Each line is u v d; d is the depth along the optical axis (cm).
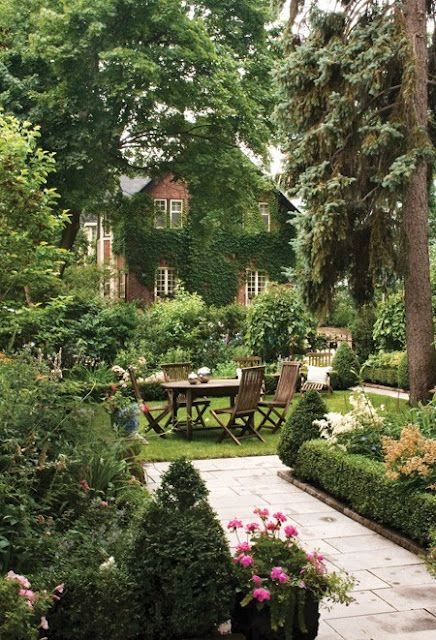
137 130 1709
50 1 1478
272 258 2742
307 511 587
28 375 436
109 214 2025
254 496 639
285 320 1537
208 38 1542
